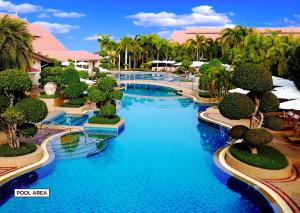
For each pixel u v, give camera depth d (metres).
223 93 32.53
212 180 14.28
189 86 44.03
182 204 12.09
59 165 15.65
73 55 63.78
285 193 12.38
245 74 14.51
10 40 26.22
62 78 28.34
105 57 73.88
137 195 12.74
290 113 22.19
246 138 14.88
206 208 11.80
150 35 71.69
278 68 28.83
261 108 15.27
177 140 20.69
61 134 20.23
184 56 66.31
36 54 38.56
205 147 19.23
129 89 45.94
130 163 16.28
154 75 59.09
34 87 37.97
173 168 15.71
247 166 14.29
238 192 13.18
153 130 23.11
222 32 53.78
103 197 12.48
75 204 11.85
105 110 22.23
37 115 14.85
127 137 21.11
